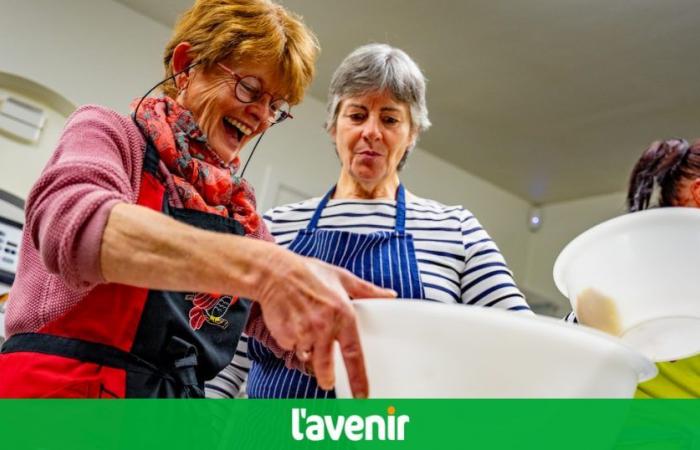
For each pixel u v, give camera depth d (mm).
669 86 3012
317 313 614
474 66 3107
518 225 4301
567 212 4234
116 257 663
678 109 3141
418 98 1385
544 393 584
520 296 1211
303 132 3459
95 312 811
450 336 596
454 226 1293
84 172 743
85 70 2867
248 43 992
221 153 1045
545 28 2801
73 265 680
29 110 2734
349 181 1409
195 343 901
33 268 836
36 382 762
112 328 817
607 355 596
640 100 3139
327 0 2822
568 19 2732
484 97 3326
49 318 799
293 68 1044
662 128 3289
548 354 584
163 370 851
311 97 3510
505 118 3477
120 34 2988
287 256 642
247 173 3266
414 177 3875
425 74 3225
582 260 933
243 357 1297
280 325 623
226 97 1002
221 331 951
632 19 2680
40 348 791
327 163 3500
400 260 1231
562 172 3928
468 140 3756
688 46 2770
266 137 3354
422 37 2965
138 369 825
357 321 626
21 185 2643
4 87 2727
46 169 786
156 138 922
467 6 2740
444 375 596
